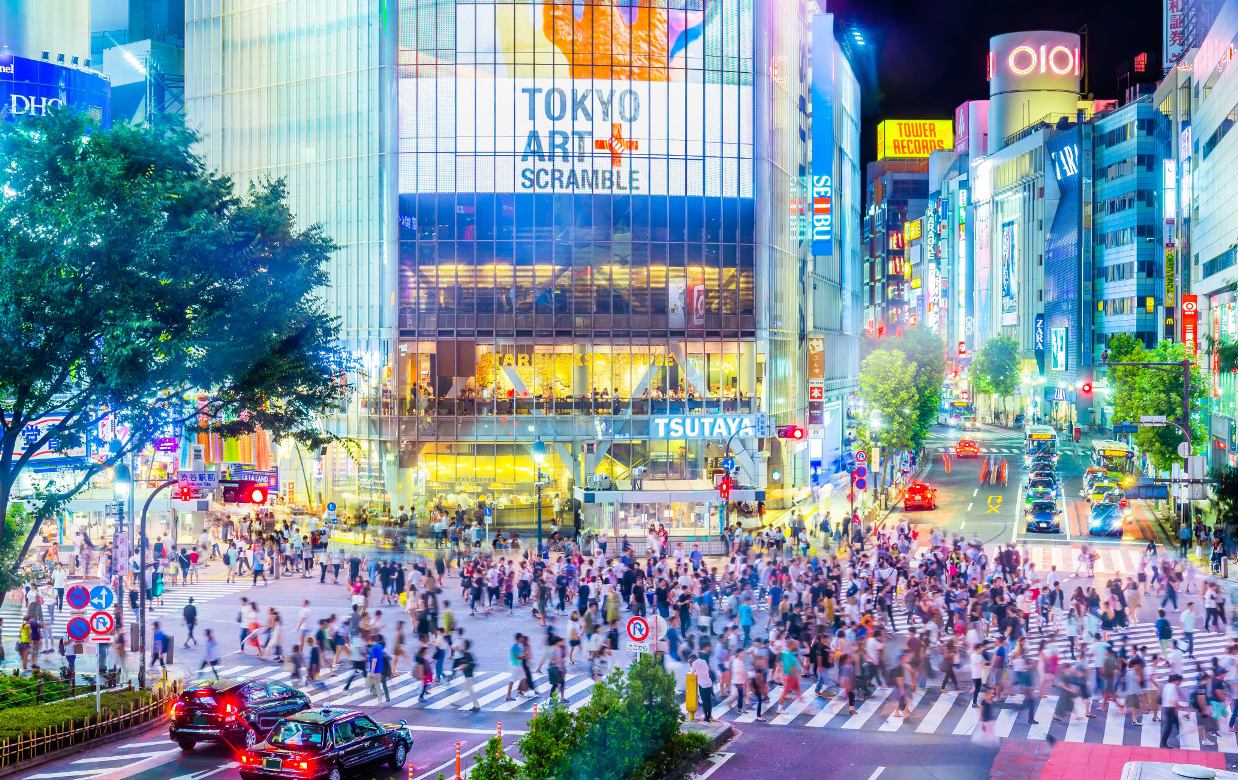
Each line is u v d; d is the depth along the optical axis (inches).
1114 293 6309.1
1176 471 3486.7
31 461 1904.5
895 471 4279.0
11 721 1261.1
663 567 2169.0
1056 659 1405.0
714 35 3358.8
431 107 3289.9
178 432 1855.3
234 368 1453.0
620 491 2903.5
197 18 3619.6
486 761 915.4
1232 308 3686.0
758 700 1385.3
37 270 1328.7
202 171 1579.7
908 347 4667.8
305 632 1616.6
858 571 2145.7
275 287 1476.4
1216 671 1290.6
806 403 3843.5
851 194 4975.4
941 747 1262.3
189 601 1812.3
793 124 3690.9
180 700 1257.4
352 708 1432.1
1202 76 4370.1
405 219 3299.7
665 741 1144.2
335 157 3385.8
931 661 1616.6
